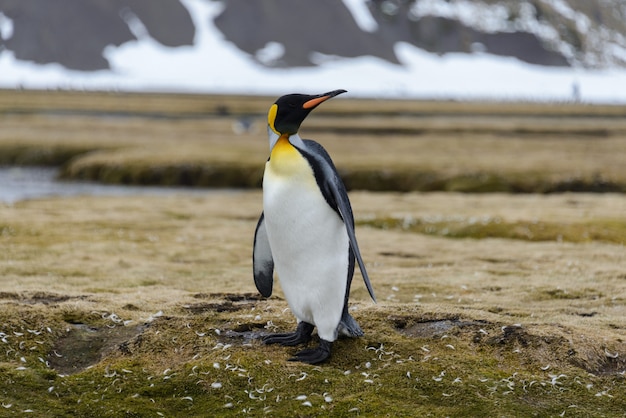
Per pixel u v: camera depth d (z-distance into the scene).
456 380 15.80
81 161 73.69
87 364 17.09
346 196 15.31
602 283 25.22
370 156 78.44
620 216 41.78
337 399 15.22
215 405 15.22
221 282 25.38
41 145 84.19
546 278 26.14
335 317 15.98
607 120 179.00
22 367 16.28
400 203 49.47
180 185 68.75
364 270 14.23
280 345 17.19
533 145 99.62
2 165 79.56
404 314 19.08
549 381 16.02
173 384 15.88
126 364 16.66
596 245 33.78
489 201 50.72
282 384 15.72
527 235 36.56
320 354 16.47
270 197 15.37
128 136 101.69
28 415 14.62
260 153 80.81
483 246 33.50
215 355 16.73
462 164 71.50
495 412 14.77
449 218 40.31
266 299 21.17
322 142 97.56
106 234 35.19
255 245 16.78
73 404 15.22
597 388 15.88
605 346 17.47
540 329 18.00
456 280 25.72
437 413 14.71
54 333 18.03
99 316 19.12
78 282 24.81
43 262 28.14
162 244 33.16
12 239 32.81
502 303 22.17
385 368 16.31
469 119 168.88
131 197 52.12
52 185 66.00
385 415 14.63
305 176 15.06
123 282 25.05
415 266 29.02
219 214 44.00
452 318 18.91
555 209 45.62
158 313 19.03
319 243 15.31
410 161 73.56
